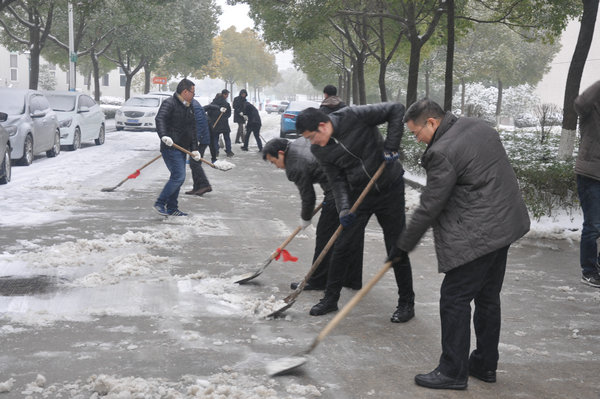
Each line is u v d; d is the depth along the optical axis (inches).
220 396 131.0
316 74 1723.7
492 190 136.7
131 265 236.5
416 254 284.8
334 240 190.9
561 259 279.4
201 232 314.3
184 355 158.2
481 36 1893.5
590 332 184.9
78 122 743.1
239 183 520.7
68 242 271.4
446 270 140.0
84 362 151.7
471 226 137.3
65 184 457.4
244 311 195.0
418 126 143.4
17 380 140.4
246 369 150.6
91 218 336.8
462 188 137.7
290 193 472.1
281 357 158.7
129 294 208.1
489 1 778.2
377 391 141.0
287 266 253.4
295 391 138.6
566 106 542.3
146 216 349.4
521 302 214.1
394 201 188.5
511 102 2541.8
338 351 164.9
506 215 137.5
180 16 1838.1
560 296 222.2
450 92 629.0
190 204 401.1
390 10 917.8
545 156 515.2
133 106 1138.7
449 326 142.4
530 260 276.7
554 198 370.3
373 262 266.2
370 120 182.1
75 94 773.9
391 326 186.2
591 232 237.1
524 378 150.7
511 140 724.7
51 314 185.6
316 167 195.9
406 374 151.2
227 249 279.4
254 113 838.5
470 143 136.6
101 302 198.8
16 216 333.4
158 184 485.7
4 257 246.8
